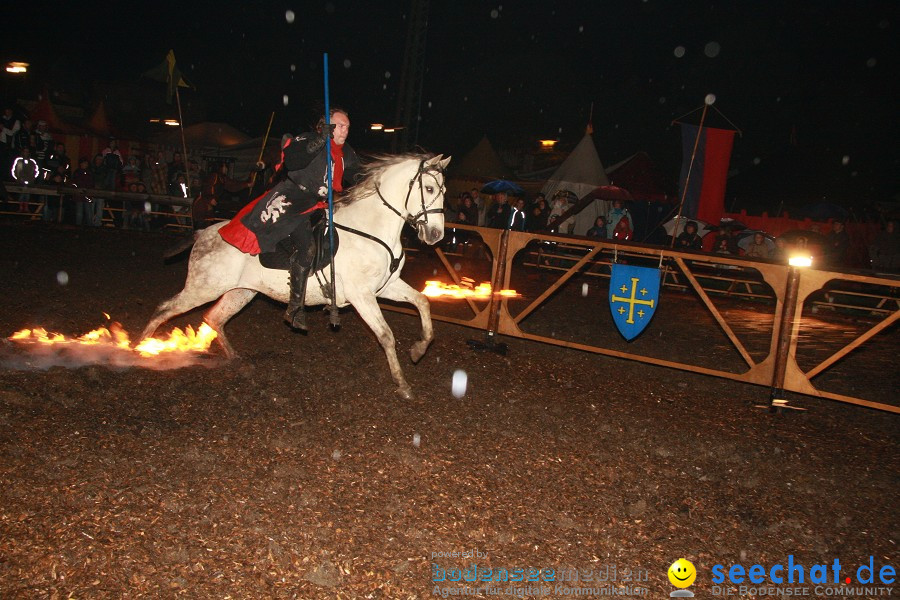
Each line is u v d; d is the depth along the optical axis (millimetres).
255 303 9945
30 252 12578
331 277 6195
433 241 6215
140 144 23812
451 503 4578
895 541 4605
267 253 6277
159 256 13383
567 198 18938
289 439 5344
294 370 7031
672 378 8195
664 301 14164
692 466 5551
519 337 8766
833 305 13773
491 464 5215
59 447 4902
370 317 6352
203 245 6625
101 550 3795
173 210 18078
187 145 23172
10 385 5891
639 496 4922
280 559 3844
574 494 4859
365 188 6348
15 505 4141
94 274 11188
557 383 7539
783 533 4598
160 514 4172
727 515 4770
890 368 9492
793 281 7105
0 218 16453
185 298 6754
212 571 3705
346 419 5836
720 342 10359
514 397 6863
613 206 17547
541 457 5426
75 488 4375
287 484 4629
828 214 18906
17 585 3500
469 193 17844
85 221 17172
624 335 7996
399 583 3729
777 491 5242
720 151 17000
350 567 3824
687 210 17172
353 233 6258
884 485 5508
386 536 4137
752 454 5910
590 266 16641
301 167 5973
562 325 10836
